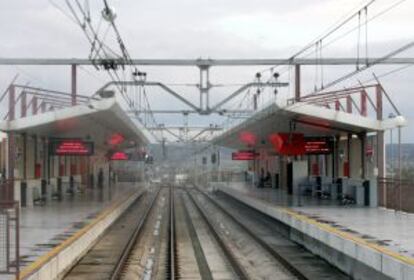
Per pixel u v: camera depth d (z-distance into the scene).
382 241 14.26
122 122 32.19
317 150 29.53
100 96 24.88
